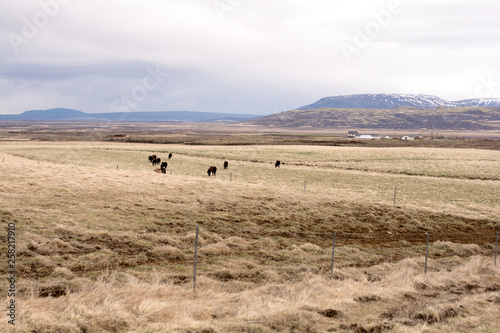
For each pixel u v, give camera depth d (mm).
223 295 11477
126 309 9445
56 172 33000
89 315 8695
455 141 151625
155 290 11023
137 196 26016
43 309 8906
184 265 14586
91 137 163500
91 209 21438
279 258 17000
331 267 15180
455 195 43344
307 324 9289
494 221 30156
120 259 14484
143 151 85938
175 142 136250
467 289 13219
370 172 62875
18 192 23562
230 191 30328
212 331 8492
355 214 27750
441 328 9398
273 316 9531
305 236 22078
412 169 65875
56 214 19297
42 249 14414
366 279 14023
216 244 17688
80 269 13141
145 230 18828
